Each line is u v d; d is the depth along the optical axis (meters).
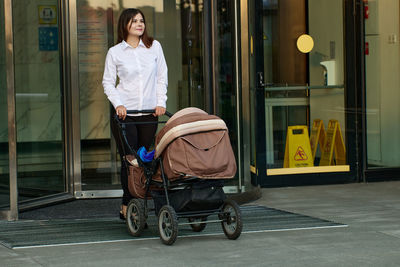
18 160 6.68
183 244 4.88
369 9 8.23
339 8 8.15
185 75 7.36
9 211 5.99
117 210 6.56
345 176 8.18
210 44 7.20
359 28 8.19
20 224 5.80
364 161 8.25
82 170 7.29
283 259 4.38
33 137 6.87
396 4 8.30
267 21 7.93
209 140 4.80
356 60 8.18
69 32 7.27
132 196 5.51
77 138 7.26
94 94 7.35
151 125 5.58
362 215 6.13
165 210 4.86
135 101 5.50
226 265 4.23
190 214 4.91
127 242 4.98
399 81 8.34
